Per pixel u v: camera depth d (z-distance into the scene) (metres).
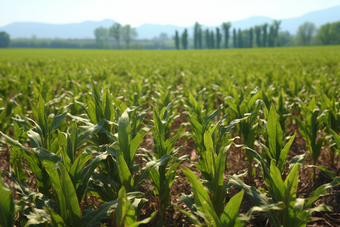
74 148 2.34
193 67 14.73
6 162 4.06
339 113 3.53
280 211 2.08
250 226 2.66
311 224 2.65
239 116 3.73
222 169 2.15
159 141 2.62
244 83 7.46
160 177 2.64
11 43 164.38
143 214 2.84
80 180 2.11
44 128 2.88
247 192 2.08
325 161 3.88
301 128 3.46
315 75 8.55
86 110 3.16
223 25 122.88
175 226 2.65
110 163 2.75
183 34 122.19
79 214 1.86
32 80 7.65
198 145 3.01
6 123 4.23
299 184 3.37
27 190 2.23
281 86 6.22
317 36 116.50
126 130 2.32
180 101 5.92
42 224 2.01
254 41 132.50
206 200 1.77
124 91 6.23
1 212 1.61
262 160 2.35
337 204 2.88
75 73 10.06
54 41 170.88
